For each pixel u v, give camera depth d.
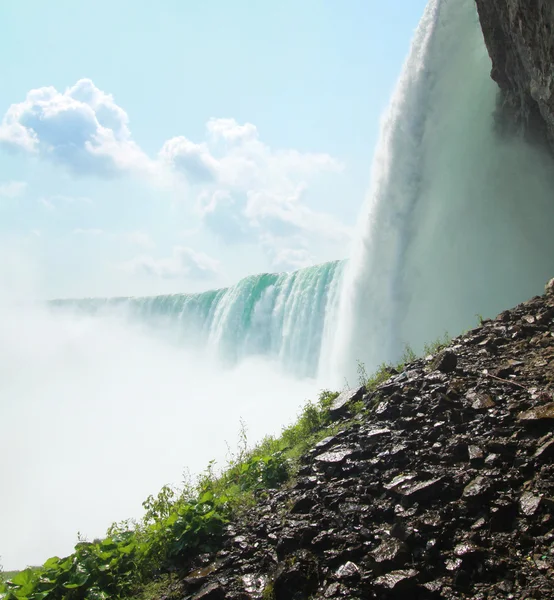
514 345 7.87
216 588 4.26
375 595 3.76
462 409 6.14
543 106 15.41
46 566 5.30
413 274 23.47
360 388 8.28
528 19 13.41
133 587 4.88
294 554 4.44
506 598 3.42
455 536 4.12
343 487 5.38
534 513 4.05
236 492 6.57
